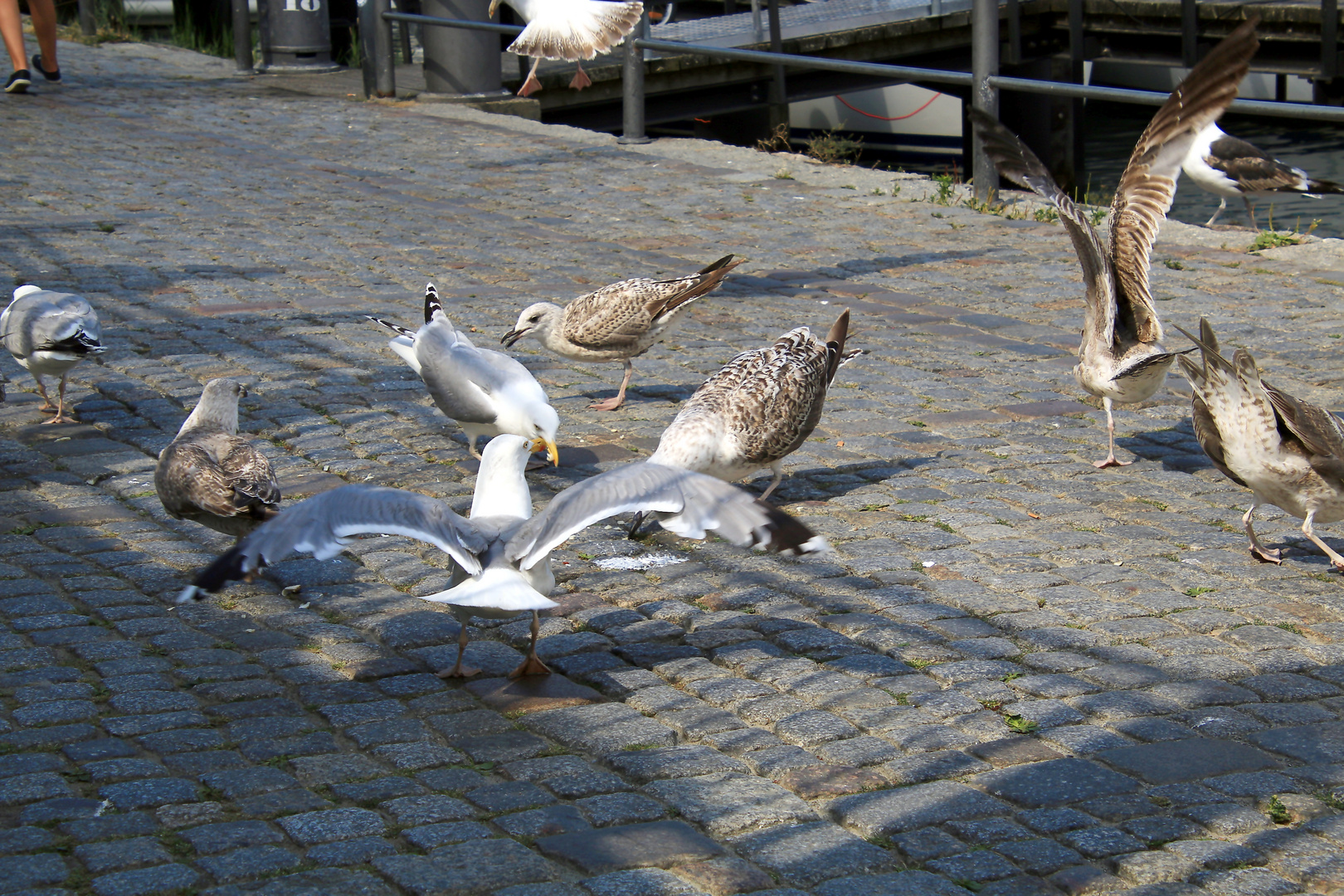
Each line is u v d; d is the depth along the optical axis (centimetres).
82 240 1226
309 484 698
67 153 1631
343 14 2725
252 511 569
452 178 1541
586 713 477
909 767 433
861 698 481
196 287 1083
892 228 1316
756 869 379
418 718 474
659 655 521
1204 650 517
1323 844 389
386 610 569
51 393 841
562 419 809
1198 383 589
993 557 612
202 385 855
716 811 407
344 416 805
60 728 460
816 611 559
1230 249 1200
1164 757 438
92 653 519
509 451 480
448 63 2008
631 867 379
